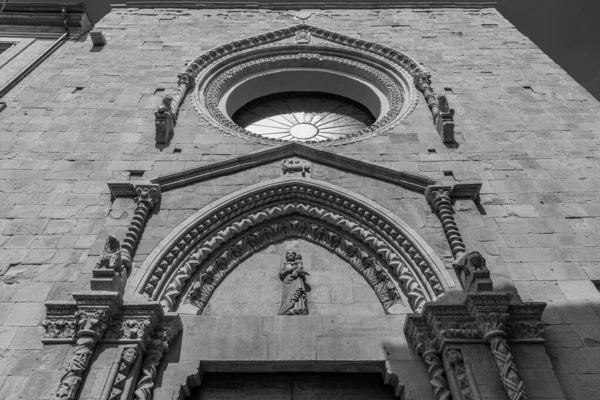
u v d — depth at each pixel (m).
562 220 8.78
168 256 7.68
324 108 14.00
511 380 5.83
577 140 10.67
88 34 14.89
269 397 6.75
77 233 8.53
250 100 13.98
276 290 8.05
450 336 6.47
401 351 6.81
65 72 12.90
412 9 16.67
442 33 15.07
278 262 8.52
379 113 12.93
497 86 12.51
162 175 9.11
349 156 9.67
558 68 13.20
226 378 6.92
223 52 13.78
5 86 12.04
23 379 6.46
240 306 7.82
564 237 8.45
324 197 8.98
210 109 11.96
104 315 6.43
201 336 6.96
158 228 8.21
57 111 11.45
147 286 7.20
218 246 8.35
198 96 12.17
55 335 6.60
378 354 6.78
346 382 6.92
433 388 6.33
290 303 7.64
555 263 7.96
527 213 8.91
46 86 12.33
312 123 13.48
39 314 7.25
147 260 7.51
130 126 10.98
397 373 6.55
